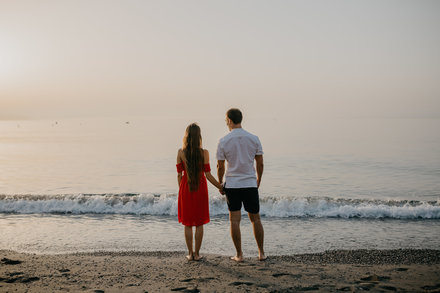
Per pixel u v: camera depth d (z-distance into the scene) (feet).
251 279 12.70
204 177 15.66
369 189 47.03
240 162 14.46
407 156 83.66
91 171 66.95
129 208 31.07
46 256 17.63
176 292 11.33
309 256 17.61
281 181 53.78
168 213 29.89
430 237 21.93
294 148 108.99
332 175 59.06
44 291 11.51
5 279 13.08
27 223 26.61
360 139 146.20
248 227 24.56
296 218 27.45
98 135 227.40
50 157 93.45
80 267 15.08
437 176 56.39
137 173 64.44
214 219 27.32
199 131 15.34
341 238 21.79
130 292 11.39
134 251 19.20
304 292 11.10
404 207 28.32
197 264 15.17
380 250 18.62
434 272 13.64
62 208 31.12
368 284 11.79
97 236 22.81
